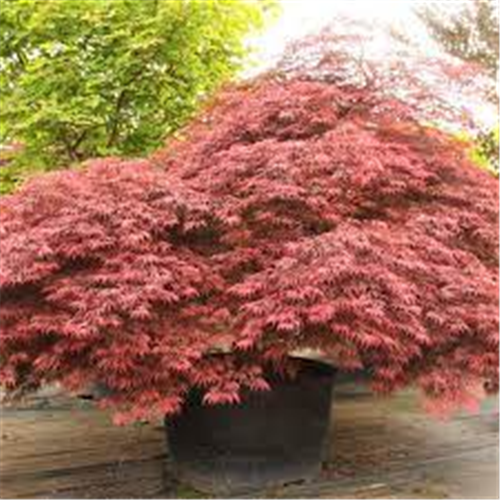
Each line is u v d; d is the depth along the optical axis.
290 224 4.36
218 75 7.33
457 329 4.06
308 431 4.69
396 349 3.96
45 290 4.08
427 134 5.06
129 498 4.48
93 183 4.48
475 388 4.64
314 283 3.90
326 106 4.81
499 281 4.49
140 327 3.98
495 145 9.10
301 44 5.20
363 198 4.62
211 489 4.55
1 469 4.99
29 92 7.10
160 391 3.95
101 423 6.19
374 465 5.17
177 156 5.02
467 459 5.39
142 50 6.91
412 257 4.17
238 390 4.11
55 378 4.05
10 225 4.34
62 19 6.99
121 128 7.37
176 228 4.43
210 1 6.83
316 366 4.95
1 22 7.29
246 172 4.45
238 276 4.30
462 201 4.78
